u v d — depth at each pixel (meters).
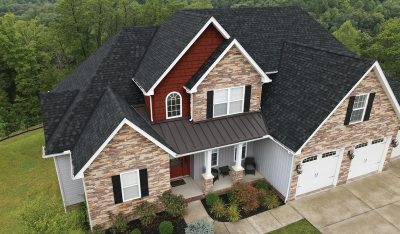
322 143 15.03
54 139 13.77
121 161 12.54
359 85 14.56
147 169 13.28
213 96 15.55
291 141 14.23
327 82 15.00
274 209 15.12
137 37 18.39
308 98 15.25
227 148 17.33
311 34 21.52
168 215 14.35
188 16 16.58
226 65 15.10
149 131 13.25
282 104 16.34
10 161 20.77
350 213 14.85
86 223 13.88
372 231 13.66
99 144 11.57
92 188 12.48
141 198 13.81
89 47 47.88
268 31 20.11
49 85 41.25
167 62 14.42
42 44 51.78
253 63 15.42
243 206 15.05
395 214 14.78
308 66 16.83
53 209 10.91
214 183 16.78
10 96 51.22
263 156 17.16
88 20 44.34
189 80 15.21
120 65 17.02
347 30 58.03
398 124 17.33
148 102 15.42
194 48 14.72
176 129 15.14
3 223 14.57
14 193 17.14
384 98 15.87
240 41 18.78
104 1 42.50
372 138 16.78
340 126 15.14
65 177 14.52
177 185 16.52
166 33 17.45
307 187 16.28
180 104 15.62
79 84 17.25
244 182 16.88
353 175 17.83
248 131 15.68
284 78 17.66
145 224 13.55
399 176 18.11
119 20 47.19
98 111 14.41
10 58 43.84
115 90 16.16
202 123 15.73
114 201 13.22
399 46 40.62
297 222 14.19
